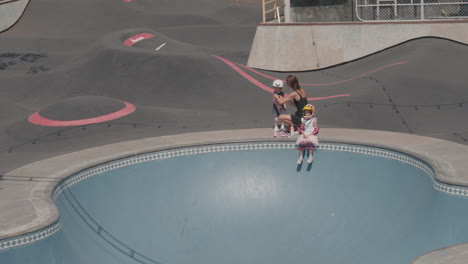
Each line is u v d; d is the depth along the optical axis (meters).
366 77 19.31
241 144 11.46
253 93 19.52
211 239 9.92
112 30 40.69
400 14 22.53
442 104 16.81
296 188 10.80
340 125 16.00
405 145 11.41
